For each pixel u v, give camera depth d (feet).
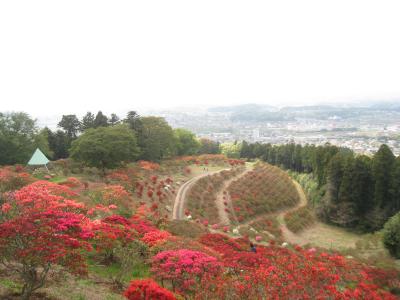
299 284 53.26
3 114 179.01
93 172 167.12
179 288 50.57
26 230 36.60
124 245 61.00
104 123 246.27
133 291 41.06
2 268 43.52
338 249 130.82
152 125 242.58
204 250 66.90
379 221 165.27
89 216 80.74
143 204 127.65
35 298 37.73
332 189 185.57
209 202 159.53
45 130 236.22
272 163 346.95
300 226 164.45
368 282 75.41
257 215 163.73
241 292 46.57
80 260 39.04
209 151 394.11
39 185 100.32
